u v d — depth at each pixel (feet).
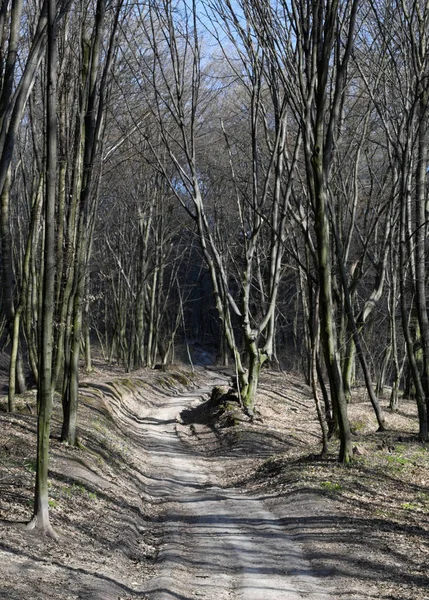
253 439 79.71
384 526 40.78
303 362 155.84
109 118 83.25
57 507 38.65
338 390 58.90
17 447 49.52
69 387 56.39
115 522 40.93
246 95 116.16
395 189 80.89
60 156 57.82
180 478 63.67
